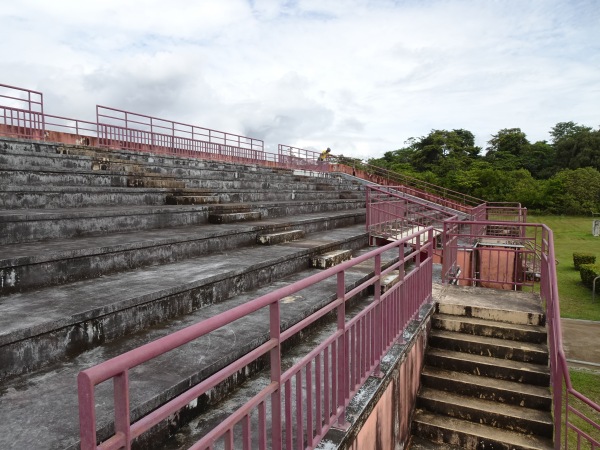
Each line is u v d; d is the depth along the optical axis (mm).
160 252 5352
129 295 3740
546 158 62281
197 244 5980
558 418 4098
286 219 9305
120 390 1336
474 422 5230
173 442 2635
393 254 8484
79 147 10820
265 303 2062
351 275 6188
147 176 9641
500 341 5996
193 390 1610
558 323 4477
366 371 3559
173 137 17594
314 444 2602
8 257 3766
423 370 5883
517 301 6711
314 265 6738
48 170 7117
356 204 16047
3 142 8883
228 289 4883
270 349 2145
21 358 2840
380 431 3857
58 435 2133
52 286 4059
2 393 2582
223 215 7762
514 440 4871
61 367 2967
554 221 39656
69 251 4223
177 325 3863
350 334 3562
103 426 2189
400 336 4707
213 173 13320
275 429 2248
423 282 6137
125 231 6129
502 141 62594
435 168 50500
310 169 28000
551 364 5281
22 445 2039
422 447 5070
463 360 5789
